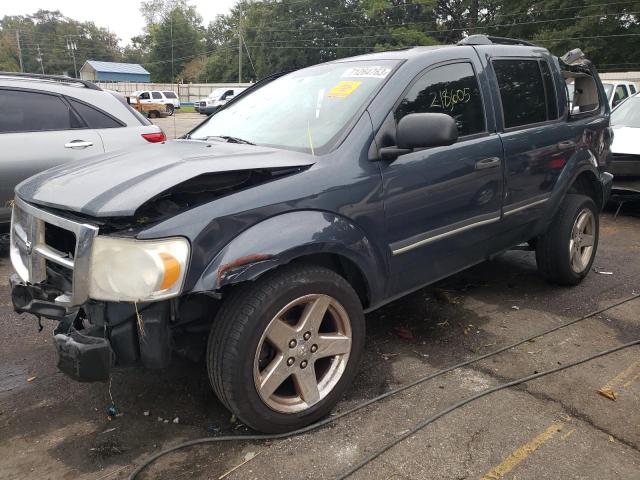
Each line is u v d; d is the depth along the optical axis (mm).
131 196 2277
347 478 2355
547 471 2391
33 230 2566
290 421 2619
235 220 2381
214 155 2768
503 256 5492
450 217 3336
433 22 47312
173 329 2498
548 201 4137
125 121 5980
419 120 2750
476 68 3645
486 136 3600
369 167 2865
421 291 4535
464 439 2607
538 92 4156
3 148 5195
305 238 2516
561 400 2932
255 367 2463
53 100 5574
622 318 4012
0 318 4082
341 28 53906
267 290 2455
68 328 2439
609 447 2551
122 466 2461
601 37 32125
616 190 7051
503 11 40000
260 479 2355
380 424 2729
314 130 3043
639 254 5656
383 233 2936
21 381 3199
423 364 3350
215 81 71875
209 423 2770
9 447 2600
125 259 2225
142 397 3008
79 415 2855
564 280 4523
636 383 3107
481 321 3967
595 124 4688
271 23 56562
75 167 2908
